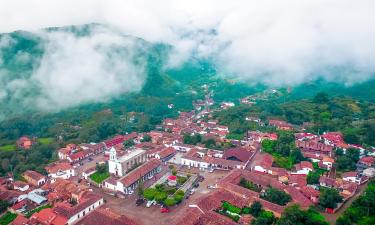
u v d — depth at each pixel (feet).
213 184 531.91
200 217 400.26
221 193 463.83
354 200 435.12
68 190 513.86
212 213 408.67
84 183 563.07
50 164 634.43
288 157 616.39
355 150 601.62
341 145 652.48
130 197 505.25
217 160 620.90
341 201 443.32
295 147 635.25
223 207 437.17
